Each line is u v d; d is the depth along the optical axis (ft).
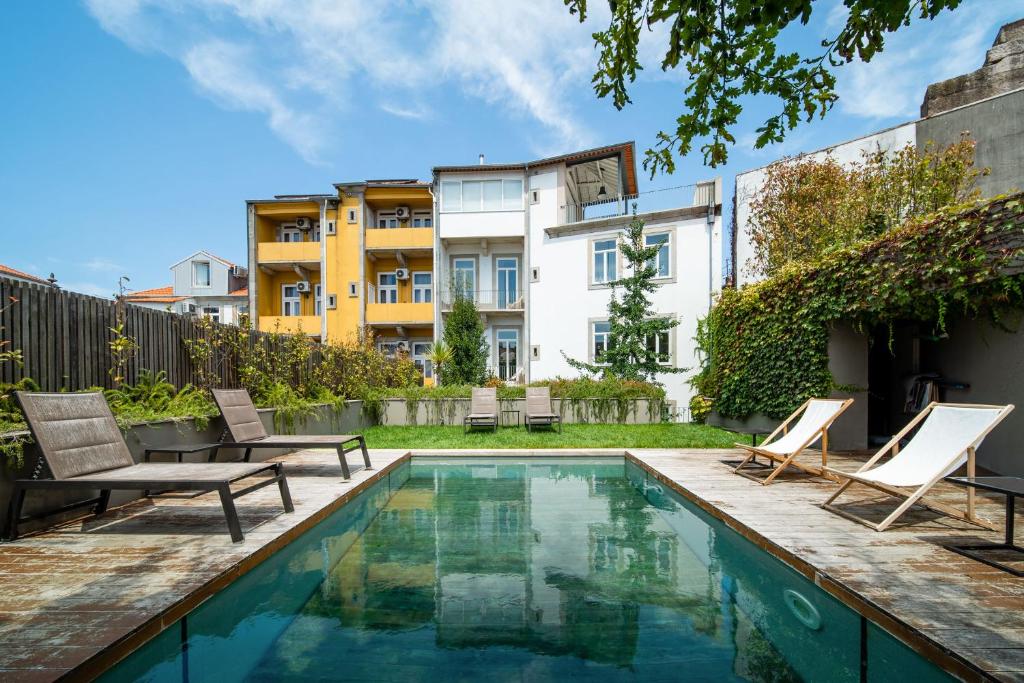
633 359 43.29
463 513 14.94
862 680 6.54
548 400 33.60
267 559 10.14
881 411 27.53
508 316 55.83
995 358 18.72
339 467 19.75
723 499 13.93
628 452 23.81
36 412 10.19
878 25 5.89
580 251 50.39
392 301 60.75
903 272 17.90
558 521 14.05
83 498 12.46
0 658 6.00
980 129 32.94
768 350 26.12
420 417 36.09
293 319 57.82
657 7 6.07
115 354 16.51
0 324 12.93
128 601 7.49
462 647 7.32
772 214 38.73
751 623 8.13
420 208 59.88
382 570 10.44
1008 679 5.62
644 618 8.27
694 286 45.24
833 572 8.58
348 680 6.55
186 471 11.10
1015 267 15.30
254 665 6.89
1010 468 17.53
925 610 7.20
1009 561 9.12
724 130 7.22
